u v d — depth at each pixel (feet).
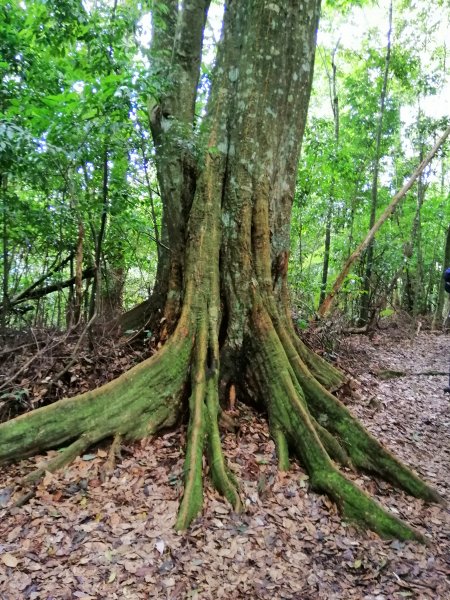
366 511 12.01
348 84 51.06
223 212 17.49
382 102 45.52
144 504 11.80
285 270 18.79
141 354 18.21
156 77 15.29
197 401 14.62
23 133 13.62
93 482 12.44
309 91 18.89
